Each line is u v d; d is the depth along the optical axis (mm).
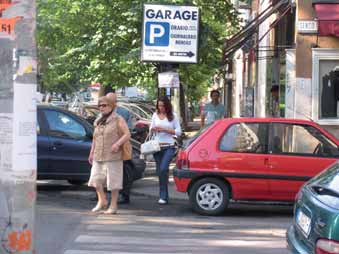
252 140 12797
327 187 6082
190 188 12945
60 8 24734
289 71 18422
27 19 4559
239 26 25312
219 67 25344
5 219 4582
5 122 4527
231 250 9633
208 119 18750
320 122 18156
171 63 18297
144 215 12781
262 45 26062
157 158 14250
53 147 15547
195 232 11055
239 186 12688
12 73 4527
